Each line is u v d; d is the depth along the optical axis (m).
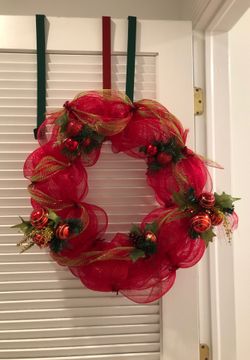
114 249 0.73
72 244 0.74
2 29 0.83
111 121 0.74
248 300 1.03
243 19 1.03
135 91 0.85
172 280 0.77
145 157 0.79
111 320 0.83
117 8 1.08
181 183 0.76
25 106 0.83
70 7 1.07
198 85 0.92
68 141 0.72
